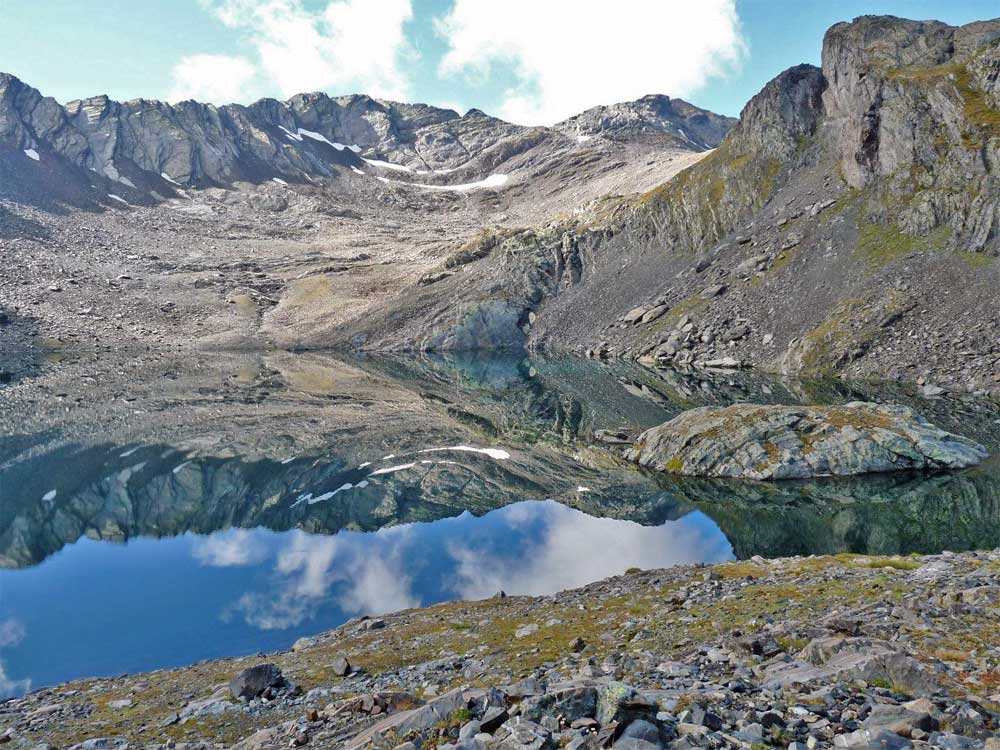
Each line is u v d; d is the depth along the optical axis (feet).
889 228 348.38
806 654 43.83
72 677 81.51
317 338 574.15
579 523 143.43
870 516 134.10
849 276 338.54
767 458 171.22
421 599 104.94
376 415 282.56
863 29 444.55
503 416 278.05
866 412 179.42
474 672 58.70
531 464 200.03
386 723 34.91
